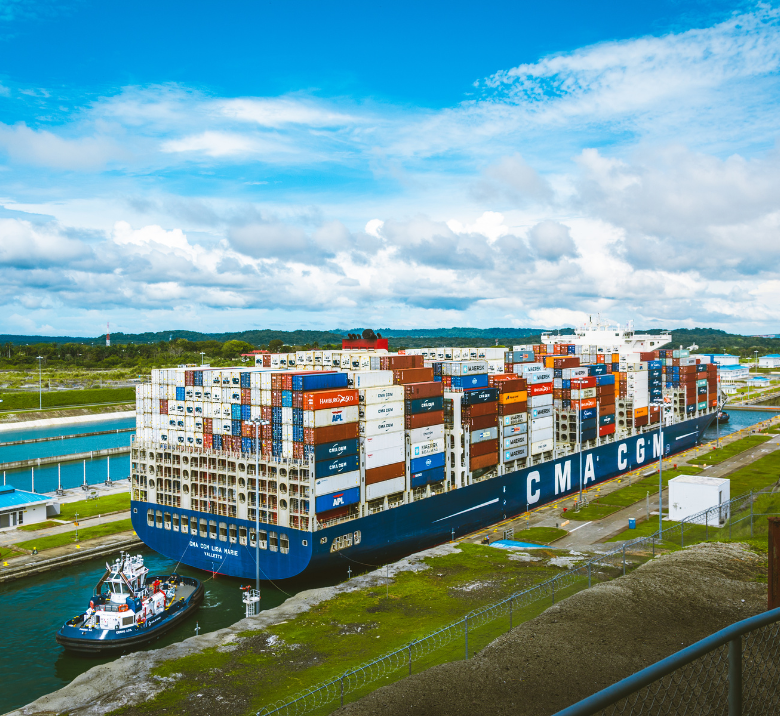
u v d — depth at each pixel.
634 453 111.06
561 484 92.62
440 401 71.19
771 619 7.45
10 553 65.31
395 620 45.38
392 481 64.69
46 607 55.28
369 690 34.56
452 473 74.94
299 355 88.31
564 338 148.62
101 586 54.56
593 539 68.94
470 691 28.39
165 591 53.66
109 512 81.56
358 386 62.66
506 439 83.25
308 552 55.91
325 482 57.28
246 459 60.06
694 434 133.00
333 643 41.81
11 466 118.75
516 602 46.88
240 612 53.84
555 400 101.38
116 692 35.69
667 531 60.44
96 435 161.75
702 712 16.67
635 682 6.39
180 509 64.56
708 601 36.19
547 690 27.84
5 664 45.97
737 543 49.56
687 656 6.79
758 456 116.25
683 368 129.75
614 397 108.06
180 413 66.56
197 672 37.94
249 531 59.78
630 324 144.62
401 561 59.25
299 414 57.16
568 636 32.69
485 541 70.81
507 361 99.62
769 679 13.47
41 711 34.16
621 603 36.41
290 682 36.34
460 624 43.44
